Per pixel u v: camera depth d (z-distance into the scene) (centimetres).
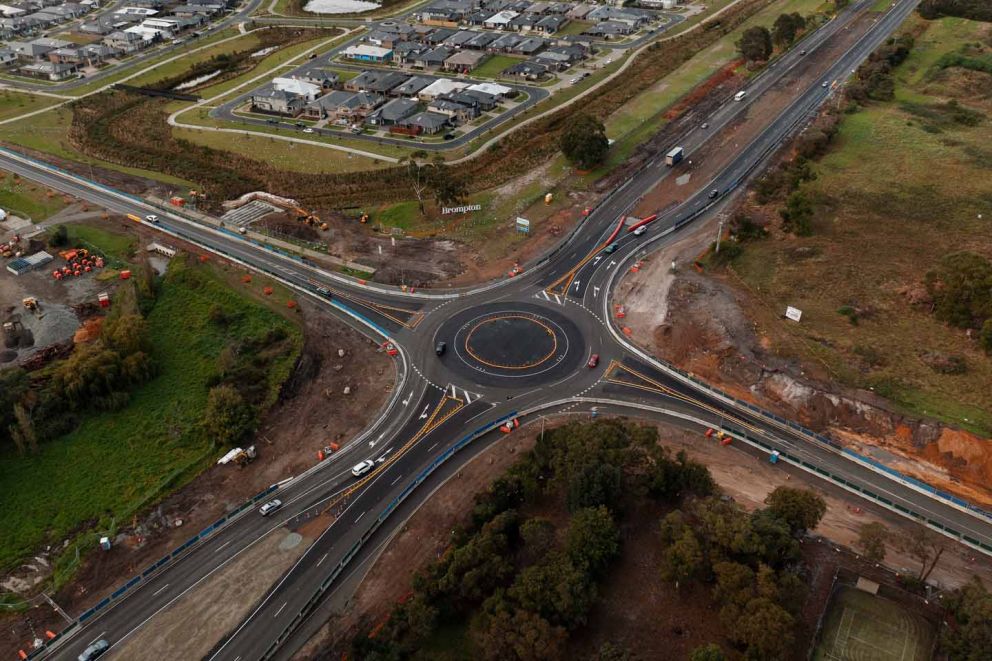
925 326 12125
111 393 11575
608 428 9881
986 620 7375
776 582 7962
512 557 8956
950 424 10175
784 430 10950
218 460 10762
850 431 10675
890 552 9069
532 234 15912
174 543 9531
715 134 19638
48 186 18100
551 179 17862
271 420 11506
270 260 15200
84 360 11650
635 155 18738
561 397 11775
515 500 9831
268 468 10612
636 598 8550
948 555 9056
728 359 12006
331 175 18338
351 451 10838
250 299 13962
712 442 10856
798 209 14712
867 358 11494
